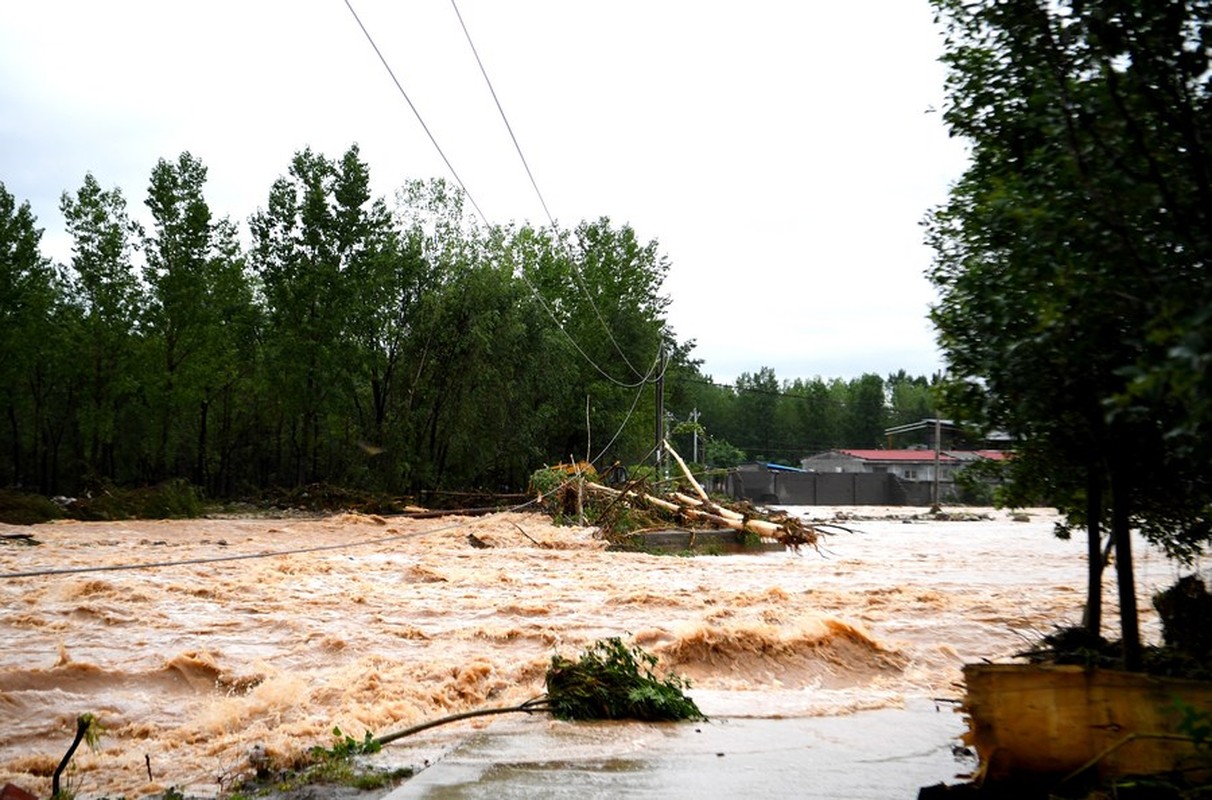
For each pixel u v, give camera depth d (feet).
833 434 439.22
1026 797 19.20
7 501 110.63
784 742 25.40
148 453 171.32
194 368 149.79
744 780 21.36
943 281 22.62
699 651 37.22
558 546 90.94
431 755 24.70
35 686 32.73
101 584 53.31
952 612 49.44
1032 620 46.80
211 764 25.00
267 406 173.68
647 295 205.57
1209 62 14.40
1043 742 19.03
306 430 153.48
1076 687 18.95
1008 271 18.75
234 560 73.26
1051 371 19.24
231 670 35.81
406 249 159.43
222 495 170.81
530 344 165.27
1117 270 15.70
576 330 191.21
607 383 189.98
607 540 94.38
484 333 154.61
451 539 95.14
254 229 152.97
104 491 130.31
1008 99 19.76
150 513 122.01
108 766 25.04
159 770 24.62
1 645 39.91
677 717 28.27
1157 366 12.25
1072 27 15.58
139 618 46.34
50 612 47.03
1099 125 15.61
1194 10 14.32
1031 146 18.65
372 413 173.78
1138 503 24.23
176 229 149.18
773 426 445.37
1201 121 15.42
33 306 147.13
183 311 148.66
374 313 155.33
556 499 111.34
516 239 194.90
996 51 19.52
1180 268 15.43
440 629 44.60
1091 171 15.79
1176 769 17.33
